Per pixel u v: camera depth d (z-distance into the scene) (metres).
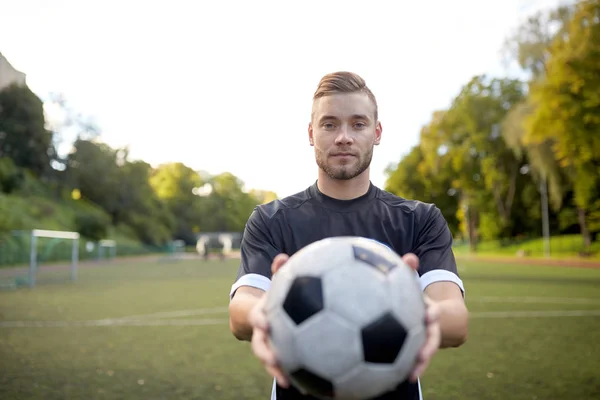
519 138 28.14
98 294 11.98
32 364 4.78
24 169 48.16
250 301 1.31
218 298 11.01
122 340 6.02
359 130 1.47
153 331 6.69
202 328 6.93
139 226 58.06
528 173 40.00
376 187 1.69
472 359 4.87
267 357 1.03
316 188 1.66
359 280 0.99
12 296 11.47
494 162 38.47
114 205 56.81
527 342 5.72
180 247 57.25
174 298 11.02
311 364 0.98
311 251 1.07
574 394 3.74
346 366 0.96
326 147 1.48
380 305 0.97
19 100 47.78
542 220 41.19
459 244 53.72
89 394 3.81
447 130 40.47
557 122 20.80
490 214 43.69
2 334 6.45
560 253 33.81
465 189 41.75
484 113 38.53
